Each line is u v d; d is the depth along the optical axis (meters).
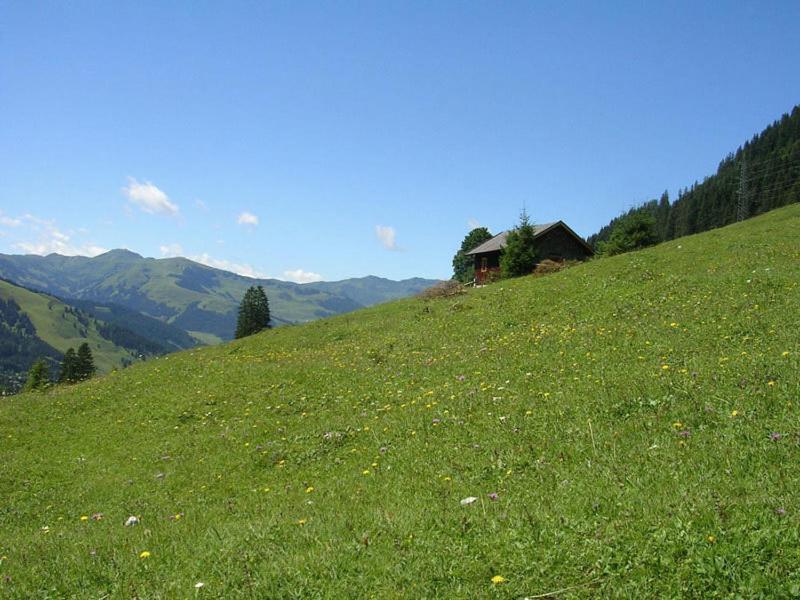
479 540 7.00
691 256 34.88
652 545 6.10
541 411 12.76
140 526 10.91
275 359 30.80
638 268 33.88
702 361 13.95
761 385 11.16
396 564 6.68
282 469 13.62
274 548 7.83
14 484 15.95
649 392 12.20
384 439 13.81
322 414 18.11
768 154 153.88
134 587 7.38
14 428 22.75
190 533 9.61
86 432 20.98
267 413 19.48
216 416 20.28
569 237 60.12
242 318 104.31
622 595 5.51
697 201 152.12
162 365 33.81
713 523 6.29
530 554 6.42
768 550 5.70
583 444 10.41
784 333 15.65
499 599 5.77
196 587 6.89
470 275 96.19
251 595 6.50
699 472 8.17
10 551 10.30
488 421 13.02
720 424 9.92
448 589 6.05
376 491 10.38
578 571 6.00
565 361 17.50
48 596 7.66
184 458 16.08
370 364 24.50
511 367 18.33
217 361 32.38
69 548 9.80
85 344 91.94
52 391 31.27
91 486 15.02
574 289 31.69
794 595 5.11
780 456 8.12
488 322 28.77
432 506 8.77
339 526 8.30
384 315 40.34
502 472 10.05
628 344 17.98
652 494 7.62
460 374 19.06
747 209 127.81
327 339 35.47
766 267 26.98
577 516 7.27
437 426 13.65
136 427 20.50
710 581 5.45
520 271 53.97
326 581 6.55
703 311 20.89
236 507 11.20
